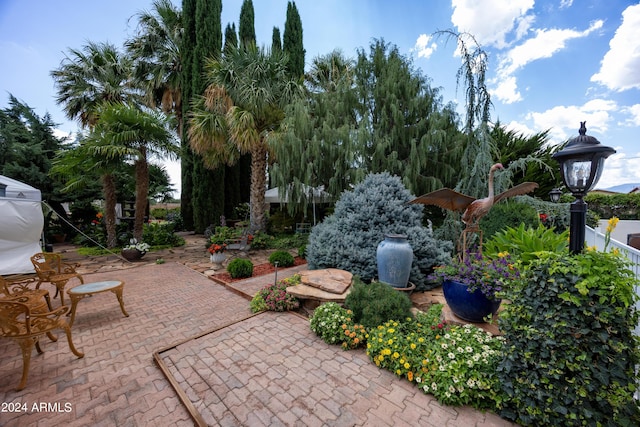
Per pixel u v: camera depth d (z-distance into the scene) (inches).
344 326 109.3
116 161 272.7
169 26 458.0
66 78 386.0
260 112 304.5
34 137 382.0
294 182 284.4
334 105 293.0
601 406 60.9
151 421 72.4
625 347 59.0
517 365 70.4
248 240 285.1
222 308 152.9
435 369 83.5
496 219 213.5
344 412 74.4
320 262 179.6
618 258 63.6
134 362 99.5
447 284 117.4
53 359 100.8
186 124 439.5
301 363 97.1
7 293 115.6
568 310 62.7
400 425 69.9
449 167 251.3
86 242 348.5
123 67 406.9
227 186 534.6
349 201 191.2
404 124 267.4
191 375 90.4
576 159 72.0
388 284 135.3
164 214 735.7
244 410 75.2
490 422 70.8
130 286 193.2
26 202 198.8
